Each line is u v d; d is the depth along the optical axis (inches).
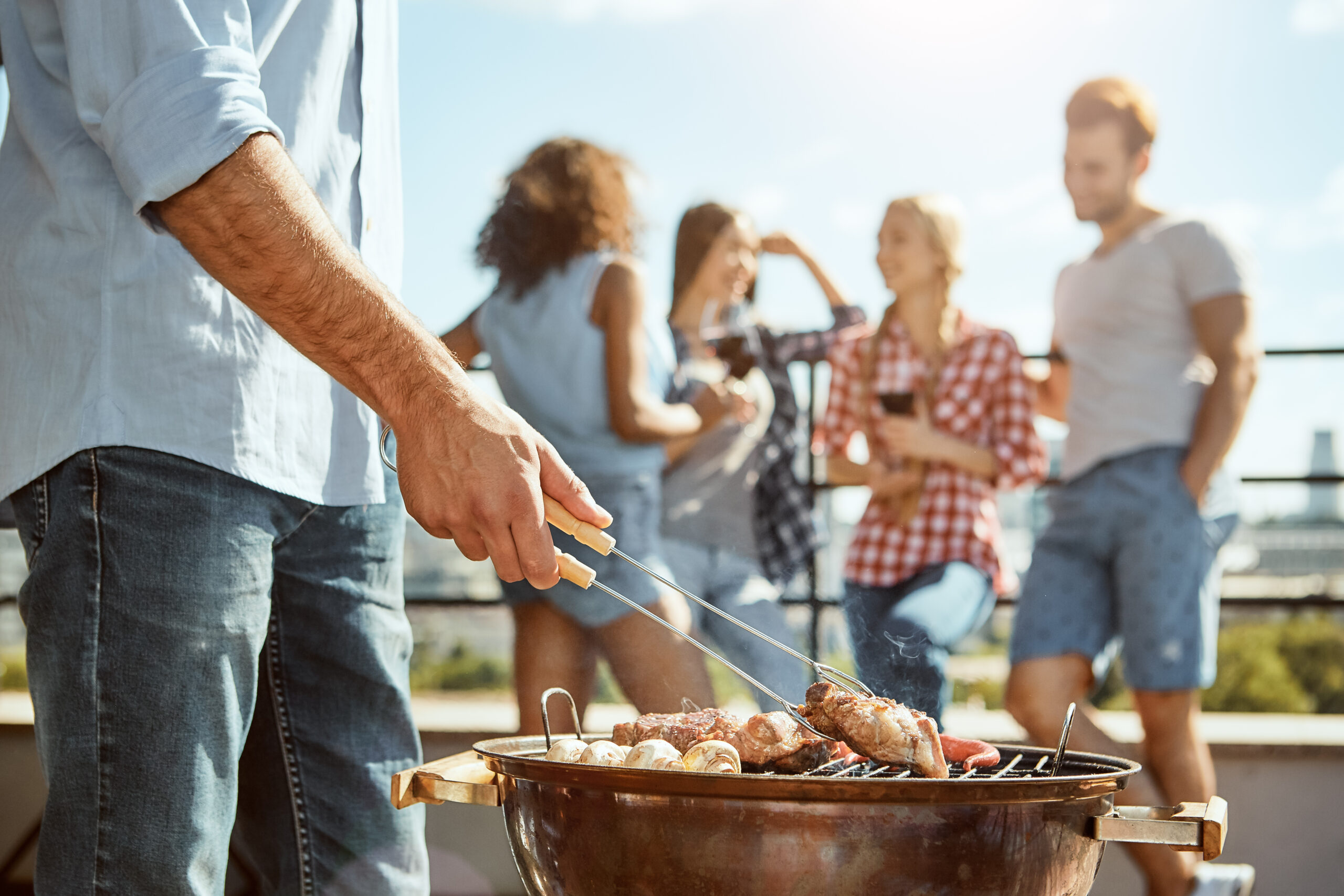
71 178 41.4
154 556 40.4
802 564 95.7
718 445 93.4
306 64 45.7
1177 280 95.4
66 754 39.8
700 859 35.1
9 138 44.6
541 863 39.2
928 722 39.2
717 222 99.6
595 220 85.4
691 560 90.5
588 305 85.0
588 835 36.8
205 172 35.8
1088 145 101.2
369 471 47.9
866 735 38.8
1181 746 95.1
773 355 98.3
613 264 84.8
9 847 105.2
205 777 41.3
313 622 49.3
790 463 96.6
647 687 85.8
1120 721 110.0
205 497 41.4
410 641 53.4
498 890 105.3
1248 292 94.4
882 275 106.5
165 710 40.3
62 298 41.2
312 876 50.3
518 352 87.0
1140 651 93.6
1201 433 94.1
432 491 37.0
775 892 34.7
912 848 34.4
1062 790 35.6
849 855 34.3
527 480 36.6
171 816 40.3
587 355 84.7
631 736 43.9
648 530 86.7
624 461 85.4
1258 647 380.2
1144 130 101.0
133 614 40.1
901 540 98.9
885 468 101.8
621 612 85.3
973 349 103.0
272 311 36.9
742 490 93.4
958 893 34.8
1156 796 92.0
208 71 37.1
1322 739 104.6
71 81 39.0
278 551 47.6
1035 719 95.1
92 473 40.2
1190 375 96.2
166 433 40.6
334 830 50.3
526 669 90.1
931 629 92.5
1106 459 96.3
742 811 34.5
